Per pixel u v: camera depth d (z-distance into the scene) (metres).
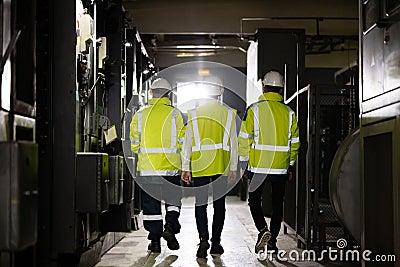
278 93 5.57
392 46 3.39
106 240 5.59
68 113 4.14
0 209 2.55
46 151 4.12
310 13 9.55
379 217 3.63
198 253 5.35
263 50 9.95
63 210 4.11
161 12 9.34
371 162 3.80
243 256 5.43
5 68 2.96
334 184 4.51
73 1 4.15
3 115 2.93
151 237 5.66
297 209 5.98
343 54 13.20
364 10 3.99
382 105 3.56
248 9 9.30
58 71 4.15
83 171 4.12
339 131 6.34
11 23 3.04
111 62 6.11
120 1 6.09
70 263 4.30
